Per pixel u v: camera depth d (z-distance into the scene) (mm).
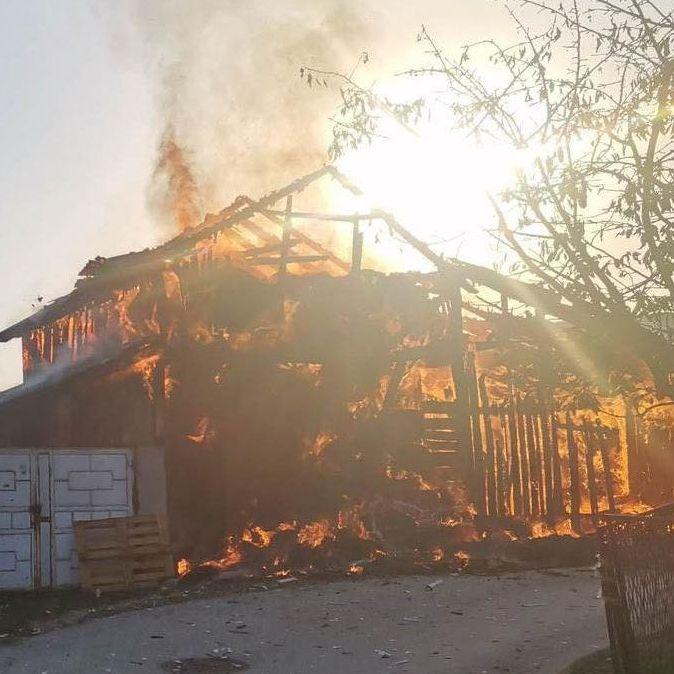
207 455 16500
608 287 6961
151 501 15672
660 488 18719
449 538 17000
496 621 11688
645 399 7570
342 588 14117
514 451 17641
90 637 10945
